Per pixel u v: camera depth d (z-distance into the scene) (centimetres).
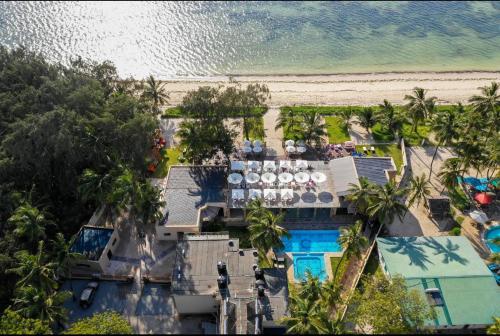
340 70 12450
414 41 13925
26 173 6844
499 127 8019
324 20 15112
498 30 14538
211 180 7650
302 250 6850
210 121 7981
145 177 8050
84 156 7062
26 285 5309
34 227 5912
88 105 7569
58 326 5584
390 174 7712
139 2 15875
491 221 7250
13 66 8062
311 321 4756
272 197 7200
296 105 10638
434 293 5747
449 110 10006
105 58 12744
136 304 5938
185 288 5528
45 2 15525
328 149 8862
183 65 12612
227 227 7250
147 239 6950
